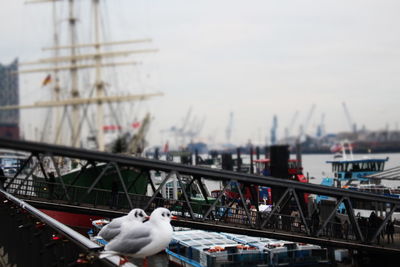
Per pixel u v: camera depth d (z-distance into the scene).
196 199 44.75
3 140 28.22
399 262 32.91
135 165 30.59
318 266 30.95
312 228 35.00
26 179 29.92
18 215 14.08
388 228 34.91
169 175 30.55
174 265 34.41
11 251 14.97
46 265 10.89
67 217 43.19
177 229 40.72
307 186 31.72
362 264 34.38
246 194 54.28
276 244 31.58
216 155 136.62
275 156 52.81
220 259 28.89
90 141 119.31
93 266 8.33
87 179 44.81
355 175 63.69
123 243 9.82
